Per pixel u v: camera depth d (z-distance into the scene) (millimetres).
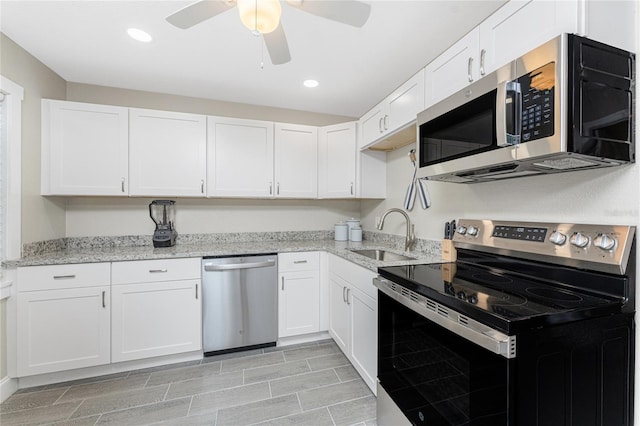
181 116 2439
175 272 2158
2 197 1771
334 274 2383
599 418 922
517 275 1329
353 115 3184
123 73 2232
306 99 2725
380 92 2549
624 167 1030
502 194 1539
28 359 1816
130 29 1687
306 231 3158
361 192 2738
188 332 2189
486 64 1295
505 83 1022
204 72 2205
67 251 2287
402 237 2539
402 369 1316
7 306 1778
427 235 2193
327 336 2631
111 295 1999
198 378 1968
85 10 1523
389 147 2617
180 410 1646
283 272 2443
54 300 1872
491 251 1475
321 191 2883
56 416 1593
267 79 2316
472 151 1219
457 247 1704
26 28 1669
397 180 2637
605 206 1083
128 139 2297
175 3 1480
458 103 1304
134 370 2076
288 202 3107
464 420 939
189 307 2193
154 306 2105
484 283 1223
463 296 1031
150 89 2531
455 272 1438
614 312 944
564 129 888
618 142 972
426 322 1158
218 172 2547
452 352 1010
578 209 1174
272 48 1468
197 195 2486
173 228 2674
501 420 802
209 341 2248
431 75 1670
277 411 1638
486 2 1425
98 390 1832
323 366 2121
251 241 2963
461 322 958
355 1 1176
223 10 1216
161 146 2385
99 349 1969
